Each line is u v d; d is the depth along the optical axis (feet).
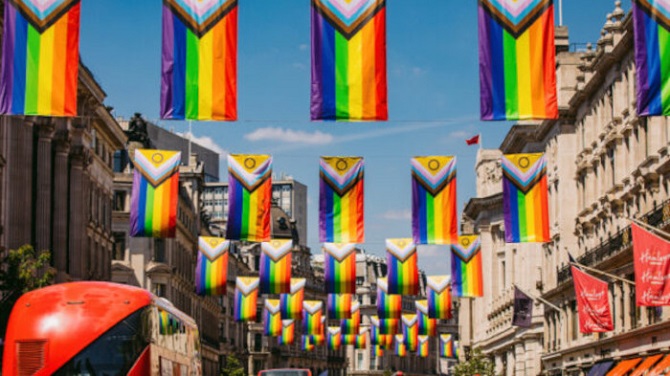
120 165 327.88
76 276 225.76
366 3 91.30
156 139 443.32
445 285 215.92
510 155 137.59
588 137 222.07
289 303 223.71
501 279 327.47
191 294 369.09
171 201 132.77
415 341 266.16
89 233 246.68
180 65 90.89
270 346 510.17
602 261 194.70
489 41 90.84
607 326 153.48
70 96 90.02
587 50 228.43
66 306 93.25
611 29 199.93
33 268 141.18
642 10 89.10
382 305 226.17
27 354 91.09
